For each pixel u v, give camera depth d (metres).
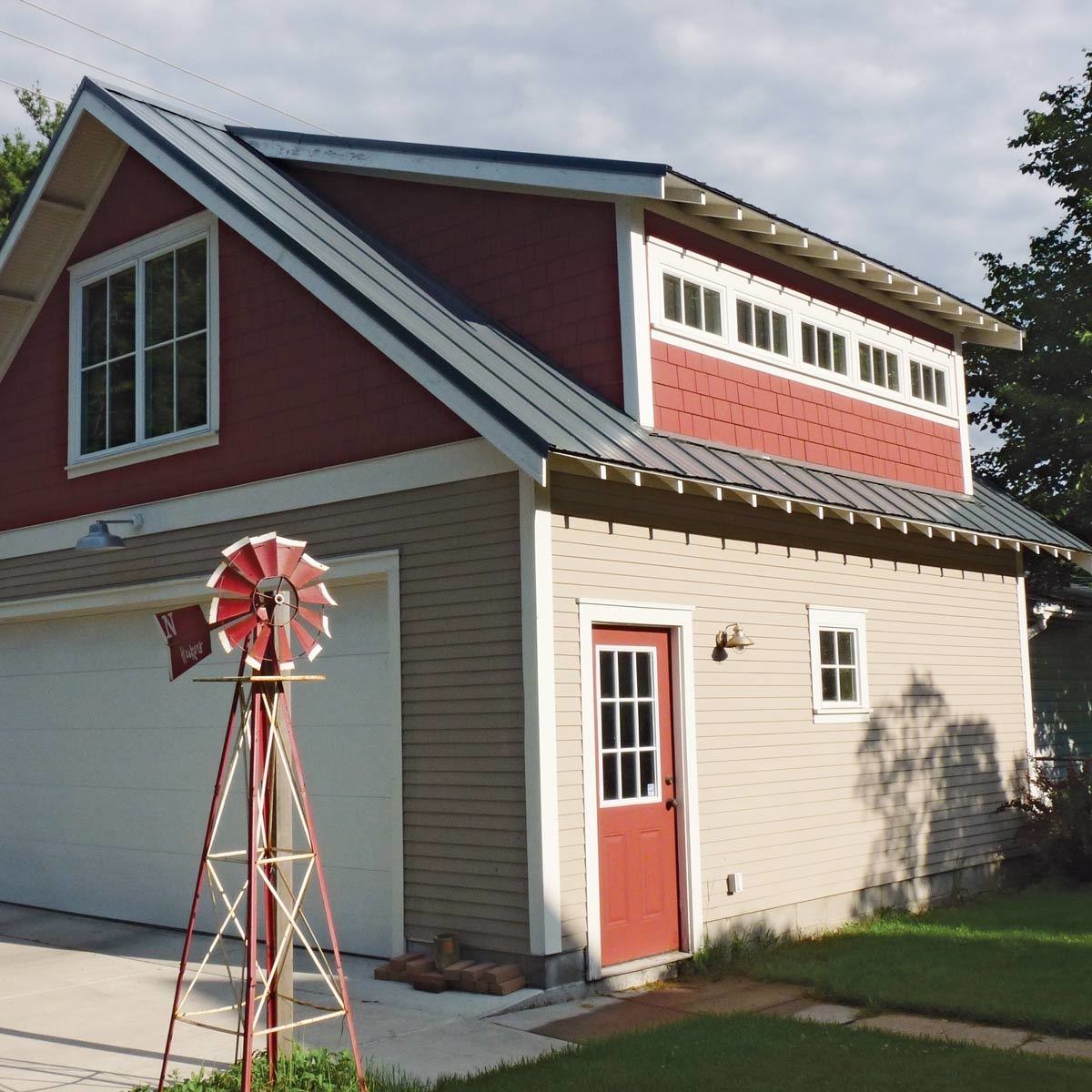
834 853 10.30
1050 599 16.30
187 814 10.48
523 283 10.16
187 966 8.92
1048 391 17.70
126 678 11.15
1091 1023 6.90
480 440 8.30
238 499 9.95
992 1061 6.29
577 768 8.04
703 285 10.26
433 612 8.46
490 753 8.05
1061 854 12.45
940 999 7.46
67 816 11.55
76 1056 6.59
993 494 14.19
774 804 9.71
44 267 12.06
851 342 12.06
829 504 9.85
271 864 5.96
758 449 10.52
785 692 9.98
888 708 11.20
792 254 11.24
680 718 8.97
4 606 12.09
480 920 8.01
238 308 10.15
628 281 9.48
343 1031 6.98
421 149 10.80
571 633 8.12
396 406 8.86
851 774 10.61
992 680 12.75
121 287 11.48
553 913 7.72
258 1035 6.29
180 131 11.36
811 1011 7.53
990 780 12.47
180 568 10.39
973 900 11.77
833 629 10.63
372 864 8.91
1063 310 17.47
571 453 7.59
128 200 11.34
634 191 9.30
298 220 10.30
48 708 11.91
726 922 9.09
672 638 9.06
